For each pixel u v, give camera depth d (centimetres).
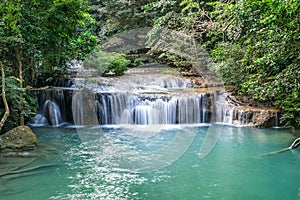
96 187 439
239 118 822
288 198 412
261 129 780
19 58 662
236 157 573
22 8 631
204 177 479
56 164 527
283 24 482
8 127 689
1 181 455
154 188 437
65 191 426
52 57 718
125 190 429
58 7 700
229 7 623
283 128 784
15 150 593
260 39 574
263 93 560
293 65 503
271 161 554
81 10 781
